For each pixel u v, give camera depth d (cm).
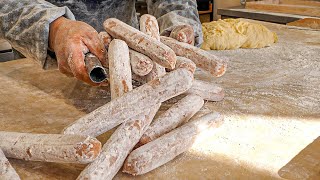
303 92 121
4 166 71
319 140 91
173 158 82
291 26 229
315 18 238
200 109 107
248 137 92
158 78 87
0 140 79
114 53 96
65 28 101
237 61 155
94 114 84
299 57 161
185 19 140
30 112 107
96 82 95
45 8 115
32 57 116
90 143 69
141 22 112
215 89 112
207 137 90
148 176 76
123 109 84
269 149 87
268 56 162
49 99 116
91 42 98
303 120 102
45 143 73
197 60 102
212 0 344
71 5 149
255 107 109
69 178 76
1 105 111
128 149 77
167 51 91
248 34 174
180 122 90
